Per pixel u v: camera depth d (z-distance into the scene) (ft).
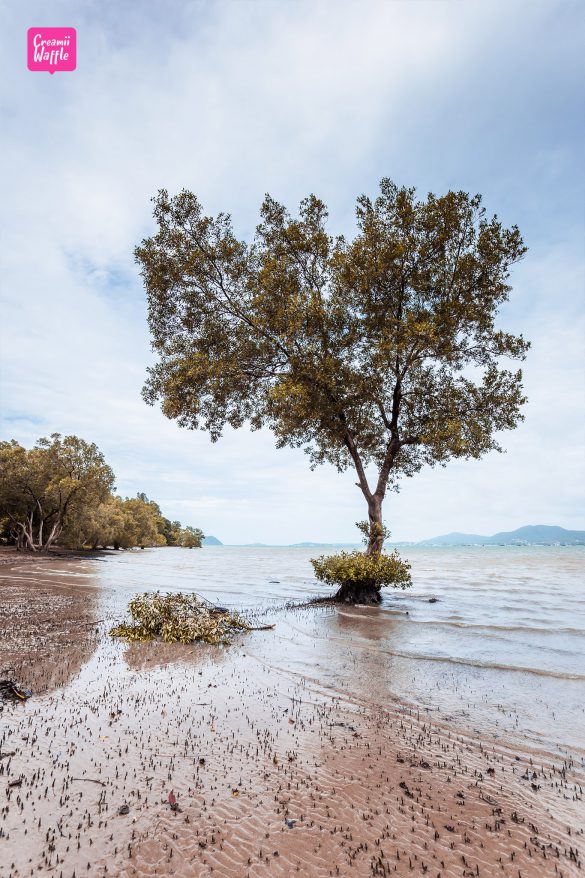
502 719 19.85
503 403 59.06
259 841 11.07
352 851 10.81
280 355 63.00
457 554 280.92
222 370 58.59
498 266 56.90
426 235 57.67
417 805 12.92
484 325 57.93
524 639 36.11
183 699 21.36
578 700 22.33
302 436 68.74
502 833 11.67
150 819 11.78
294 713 20.18
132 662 27.91
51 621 40.70
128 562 155.12
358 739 17.56
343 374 56.85
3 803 12.33
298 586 77.66
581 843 11.27
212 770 14.61
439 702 21.95
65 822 11.53
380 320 58.59
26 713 19.15
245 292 63.62
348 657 30.35
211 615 40.11
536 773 15.06
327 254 61.36
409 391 64.18
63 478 178.29
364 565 55.93
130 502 320.09
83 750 15.71
